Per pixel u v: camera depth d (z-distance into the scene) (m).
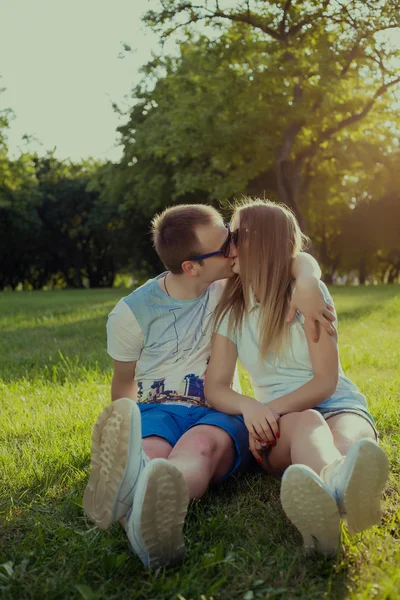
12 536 2.30
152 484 1.83
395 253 43.41
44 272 49.75
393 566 1.89
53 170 46.16
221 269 2.68
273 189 27.67
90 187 34.53
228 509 2.46
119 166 31.73
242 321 2.66
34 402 4.58
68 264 48.50
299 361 2.60
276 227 2.59
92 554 2.10
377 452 1.86
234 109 22.75
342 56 20.88
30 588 1.89
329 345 2.51
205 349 2.78
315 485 1.86
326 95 21.47
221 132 22.72
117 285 55.69
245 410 2.49
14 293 31.72
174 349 2.75
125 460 1.92
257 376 2.68
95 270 49.09
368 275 47.50
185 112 24.00
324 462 2.08
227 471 2.55
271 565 2.00
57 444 3.34
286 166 23.28
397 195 37.72
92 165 47.16
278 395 2.61
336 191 29.75
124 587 1.91
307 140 24.86
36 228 42.78
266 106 22.06
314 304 2.48
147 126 28.31
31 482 2.81
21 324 11.24
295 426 2.31
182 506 1.90
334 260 44.00
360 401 2.64
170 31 21.38
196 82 24.11
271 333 2.57
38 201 42.06
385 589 1.74
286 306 2.58
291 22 21.14
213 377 2.67
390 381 4.88
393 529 2.20
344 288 24.62
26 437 3.68
